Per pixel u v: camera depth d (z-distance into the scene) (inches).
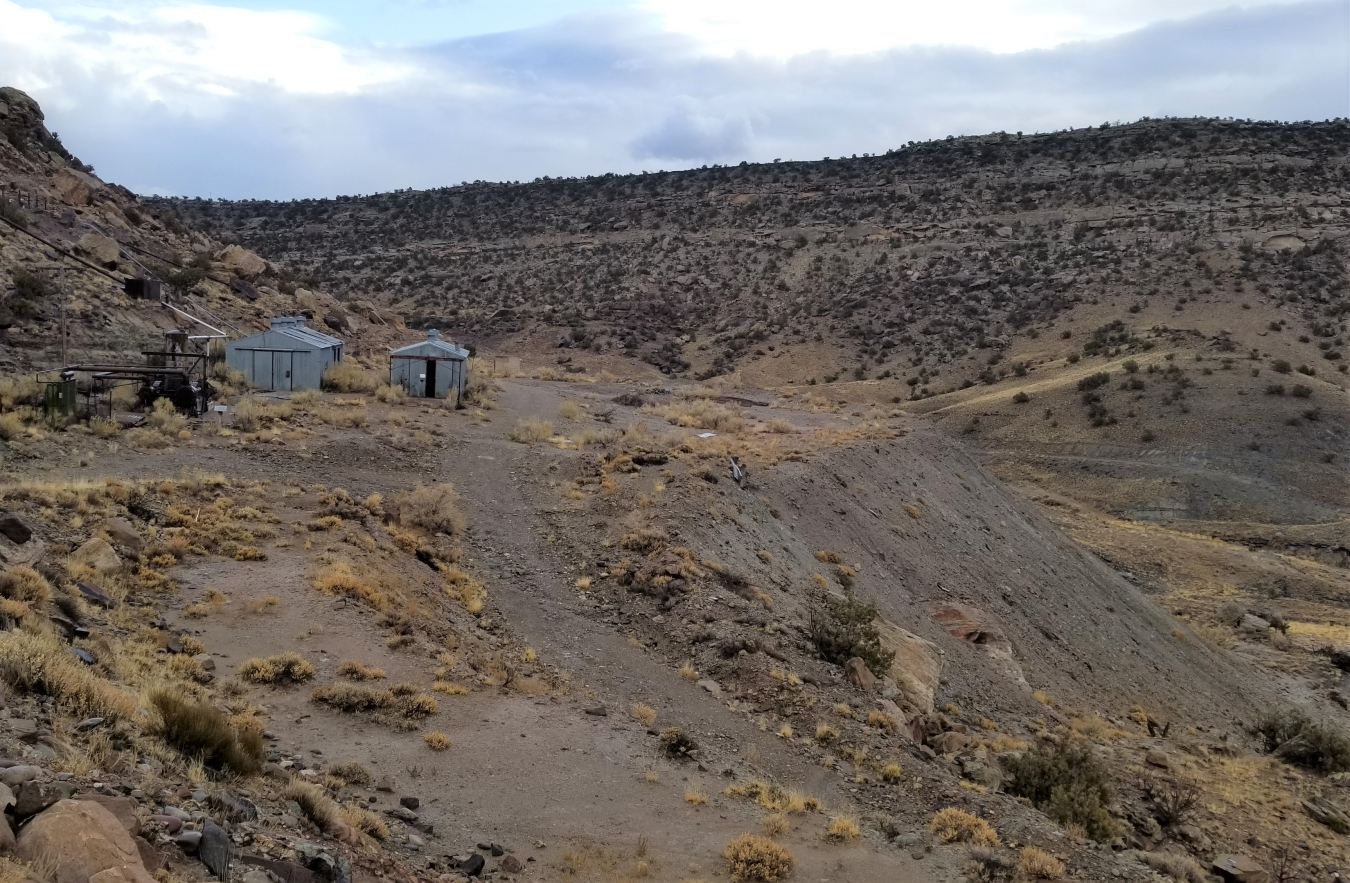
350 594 800.3
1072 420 4143.7
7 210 2223.2
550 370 3223.4
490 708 663.1
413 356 2044.8
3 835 266.4
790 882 487.8
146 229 2829.7
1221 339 4675.2
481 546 1083.9
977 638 1312.7
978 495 2031.3
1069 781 784.9
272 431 1444.4
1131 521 3344.0
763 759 682.2
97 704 418.0
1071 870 569.6
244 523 951.6
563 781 570.3
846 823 565.9
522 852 473.7
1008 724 1058.1
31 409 1353.3
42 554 697.0
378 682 651.5
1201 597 2431.1
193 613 717.3
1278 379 4173.2
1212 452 3750.0
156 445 1294.3
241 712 562.9
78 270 2143.2
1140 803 887.1
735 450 1662.2
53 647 465.7
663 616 939.3
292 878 323.0
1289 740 1279.5
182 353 1667.1
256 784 420.5
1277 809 994.1
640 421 2014.0
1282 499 3518.7
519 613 919.0
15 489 858.1
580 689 754.2
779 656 863.1
